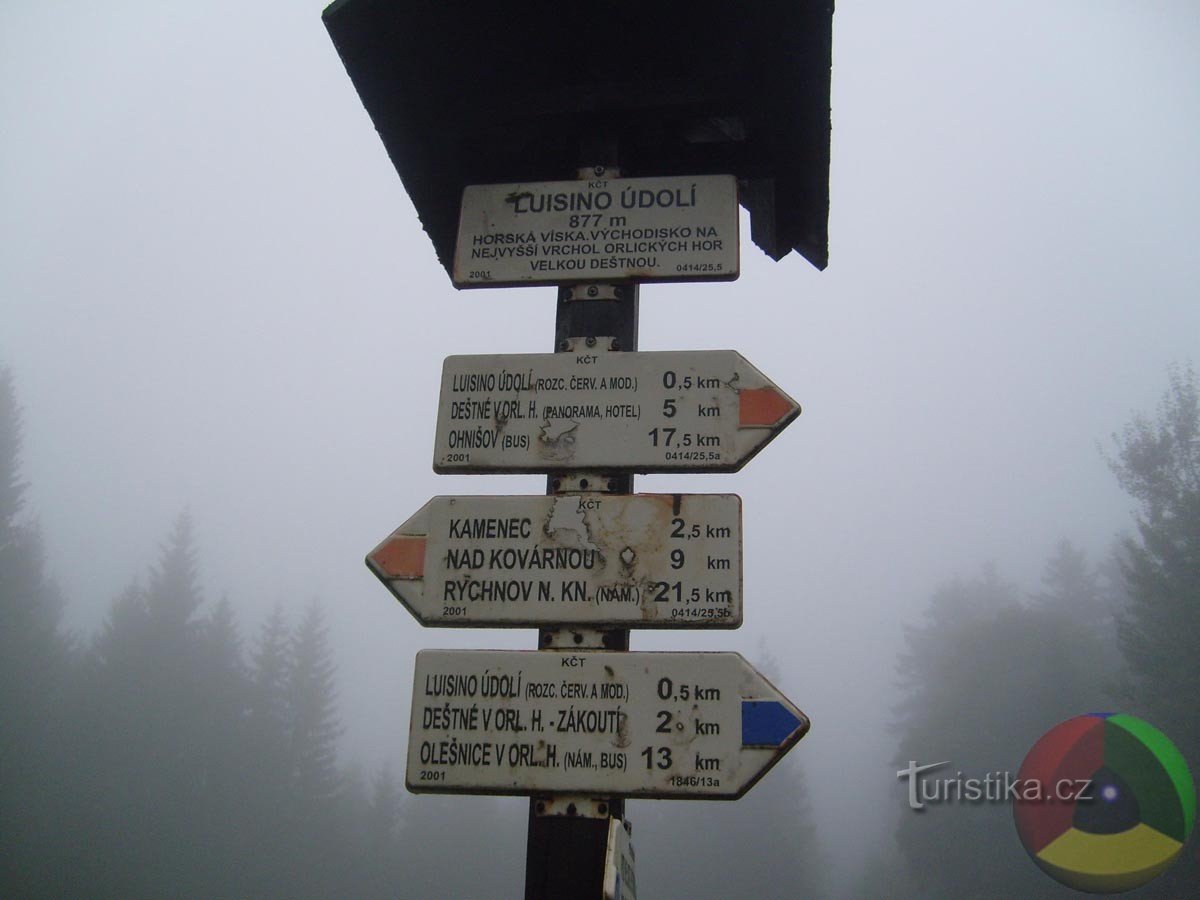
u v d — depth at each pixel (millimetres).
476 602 2875
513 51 3555
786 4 3186
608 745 2674
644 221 3395
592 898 2562
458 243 3445
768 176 3852
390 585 2926
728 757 2625
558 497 2953
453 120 3709
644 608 2805
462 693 2773
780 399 3008
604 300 3305
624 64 3586
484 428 3088
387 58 3541
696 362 3090
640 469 2990
